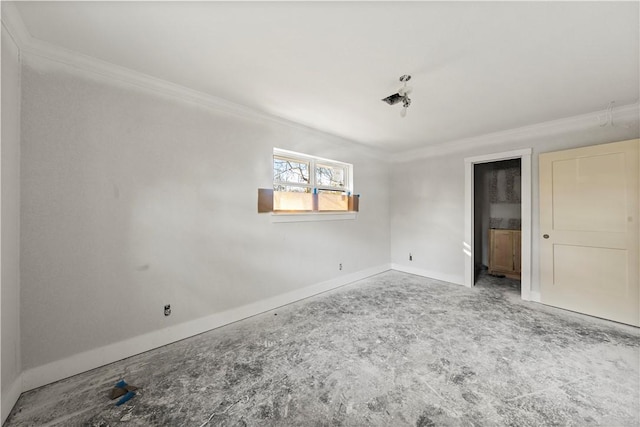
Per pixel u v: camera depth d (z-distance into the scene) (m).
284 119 2.91
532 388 1.59
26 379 1.58
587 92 2.23
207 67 1.87
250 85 2.14
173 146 2.20
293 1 1.24
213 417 1.39
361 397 1.53
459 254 3.83
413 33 1.49
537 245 3.08
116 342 1.92
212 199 2.43
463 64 1.81
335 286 3.68
